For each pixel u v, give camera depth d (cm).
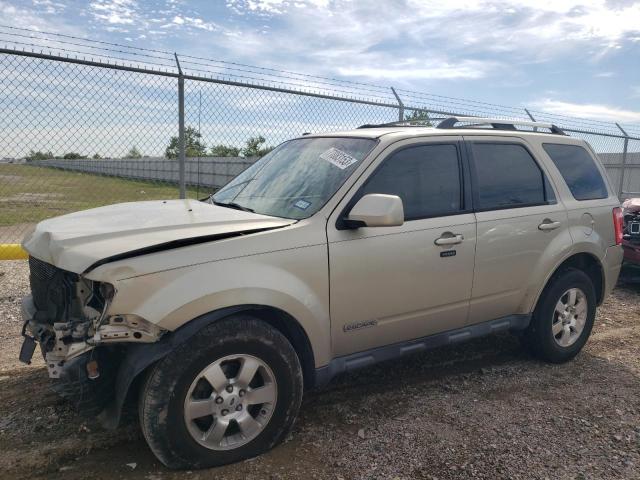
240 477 294
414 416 370
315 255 322
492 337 538
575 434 349
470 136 419
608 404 395
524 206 435
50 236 310
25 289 644
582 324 481
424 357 481
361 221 327
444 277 381
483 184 414
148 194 883
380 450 325
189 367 281
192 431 288
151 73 657
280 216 345
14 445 319
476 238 396
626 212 759
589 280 480
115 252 275
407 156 378
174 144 712
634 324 598
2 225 1134
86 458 309
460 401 395
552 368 464
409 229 363
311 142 420
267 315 322
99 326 269
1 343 482
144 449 319
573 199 474
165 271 277
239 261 297
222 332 289
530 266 434
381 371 447
